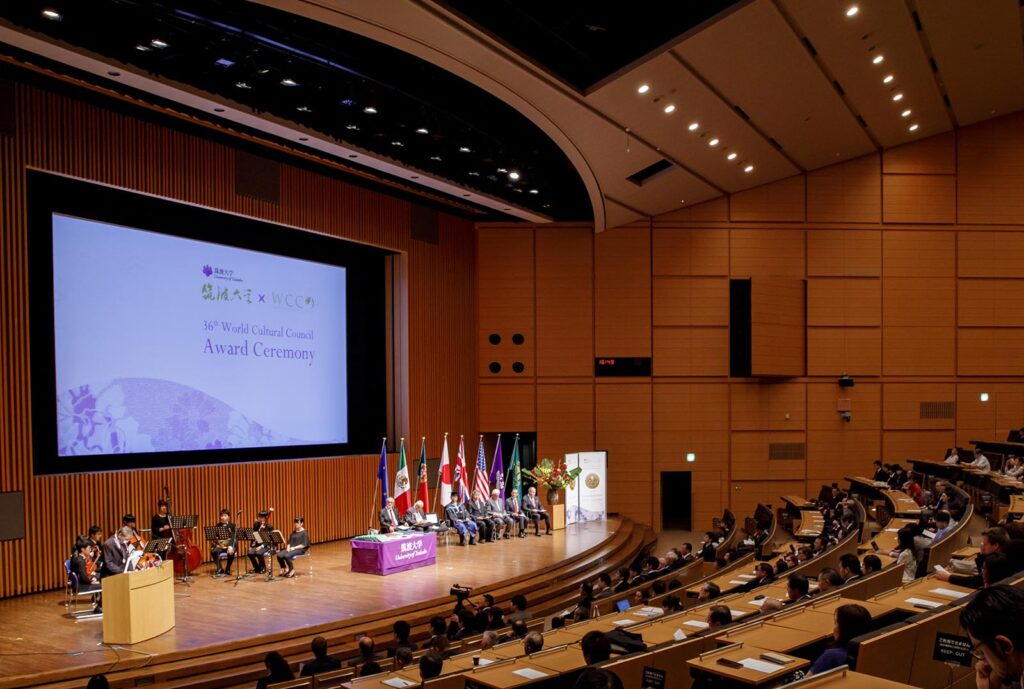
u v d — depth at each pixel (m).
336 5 10.02
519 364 21.67
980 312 21.78
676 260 21.88
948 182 21.81
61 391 12.88
